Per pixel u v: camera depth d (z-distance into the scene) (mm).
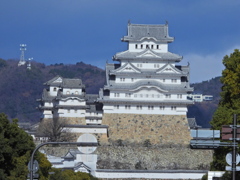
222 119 197500
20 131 195875
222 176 186875
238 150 156750
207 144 140000
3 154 171375
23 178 175625
